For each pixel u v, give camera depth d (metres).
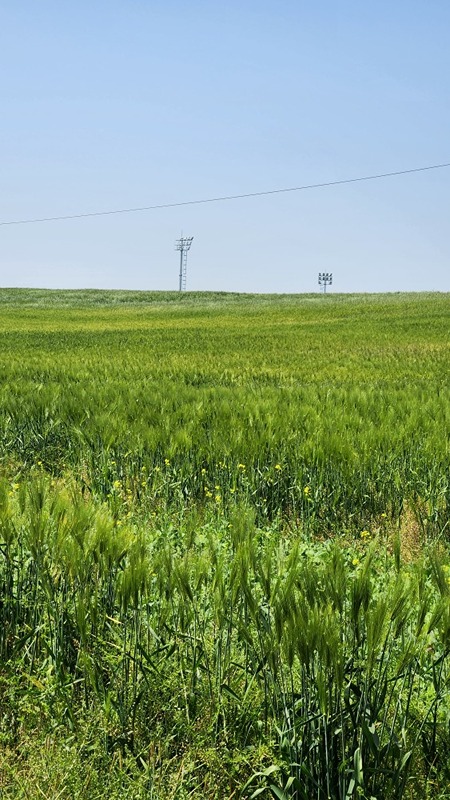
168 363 25.19
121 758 4.05
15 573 5.55
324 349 32.69
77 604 4.32
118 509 6.21
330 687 3.52
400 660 3.64
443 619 3.66
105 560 4.56
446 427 9.84
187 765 3.95
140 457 9.82
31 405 12.54
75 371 20.38
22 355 29.44
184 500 9.34
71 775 3.86
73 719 4.24
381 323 53.03
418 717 4.03
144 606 4.65
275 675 3.84
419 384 17.73
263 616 3.87
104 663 4.54
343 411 11.12
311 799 3.74
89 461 9.95
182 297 101.06
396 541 4.65
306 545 7.16
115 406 11.80
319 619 3.51
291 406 11.49
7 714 4.41
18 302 96.12
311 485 8.95
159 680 4.29
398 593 3.64
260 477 9.17
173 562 4.50
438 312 62.78
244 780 3.99
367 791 3.71
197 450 9.66
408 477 9.30
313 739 3.78
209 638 4.51
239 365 24.64
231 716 4.17
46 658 4.72
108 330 50.50
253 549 4.18
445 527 8.40
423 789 3.84
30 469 10.78
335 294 99.94
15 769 3.95
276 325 54.50
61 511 4.89
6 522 5.01
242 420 10.43
